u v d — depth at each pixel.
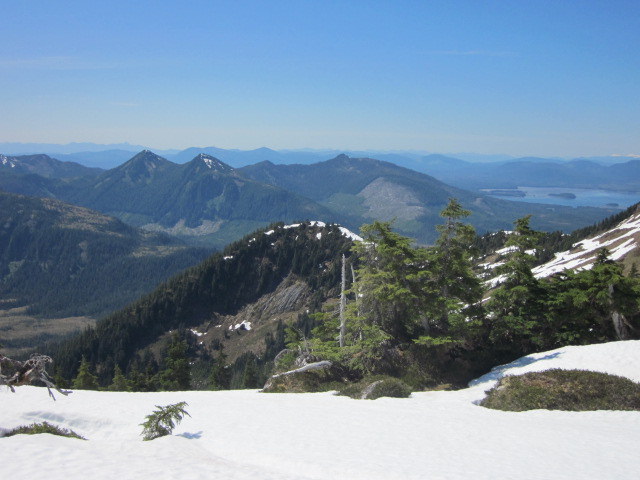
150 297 129.25
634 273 31.52
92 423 23.00
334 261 119.00
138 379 67.50
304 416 21.25
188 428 20.00
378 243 31.38
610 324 31.91
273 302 116.75
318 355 32.78
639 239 70.94
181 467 11.98
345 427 18.67
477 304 34.38
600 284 29.86
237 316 119.06
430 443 15.66
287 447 15.77
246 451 15.71
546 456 13.67
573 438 15.80
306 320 98.44
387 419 19.97
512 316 31.88
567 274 34.41
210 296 124.25
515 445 15.09
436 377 29.05
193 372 91.69
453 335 31.27
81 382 64.31
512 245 32.75
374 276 30.62
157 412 19.00
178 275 137.12
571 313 31.41
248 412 22.78
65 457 12.52
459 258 31.20
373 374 30.19
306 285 116.94
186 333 114.00
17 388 31.08
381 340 30.08
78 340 123.88
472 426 18.12
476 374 29.27
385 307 32.47
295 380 31.55
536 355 29.31
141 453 13.80
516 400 21.92
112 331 119.12
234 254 132.25
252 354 94.44
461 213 31.11
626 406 20.23
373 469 12.73
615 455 13.67
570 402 21.05
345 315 32.69
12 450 13.04
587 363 25.58
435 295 30.77
